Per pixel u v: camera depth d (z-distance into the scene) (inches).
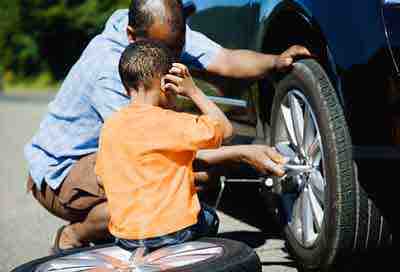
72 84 188.7
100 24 1464.1
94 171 183.0
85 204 187.6
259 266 160.2
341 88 175.8
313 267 188.1
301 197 191.2
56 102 192.7
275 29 204.7
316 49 189.5
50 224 262.5
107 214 184.1
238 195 284.8
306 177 189.3
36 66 1553.9
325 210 178.7
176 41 177.0
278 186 196.2
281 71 197.6
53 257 168.7
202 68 199.3
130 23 178.2
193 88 167.2
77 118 188.9
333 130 176.2
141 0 176.7
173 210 160.1
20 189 319.9
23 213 278.7
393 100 166.9
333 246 177.6
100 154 167.0
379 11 168.2
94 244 193.6
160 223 159.3
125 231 160.9
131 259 160.4
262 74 197.8
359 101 172.2
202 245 164.6
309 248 188.4
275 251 216.8
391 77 166.2
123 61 166.7
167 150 160.4
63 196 189.8
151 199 160.1
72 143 189.9
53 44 1531.7
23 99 986.1
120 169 162.4
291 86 193.8
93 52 185.5
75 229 191.6
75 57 1526.8
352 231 175.3
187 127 160.4
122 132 162.9
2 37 1546.5
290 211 199.2
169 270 151.2
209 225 179.3
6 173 356.5
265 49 207.6
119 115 165.8
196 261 159.5
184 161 162.7
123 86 179.6
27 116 629.0
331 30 178.2
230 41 225.1
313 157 186.5
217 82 227.1
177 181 161.8
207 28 239.5
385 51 166.2
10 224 263.6
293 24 201.8
